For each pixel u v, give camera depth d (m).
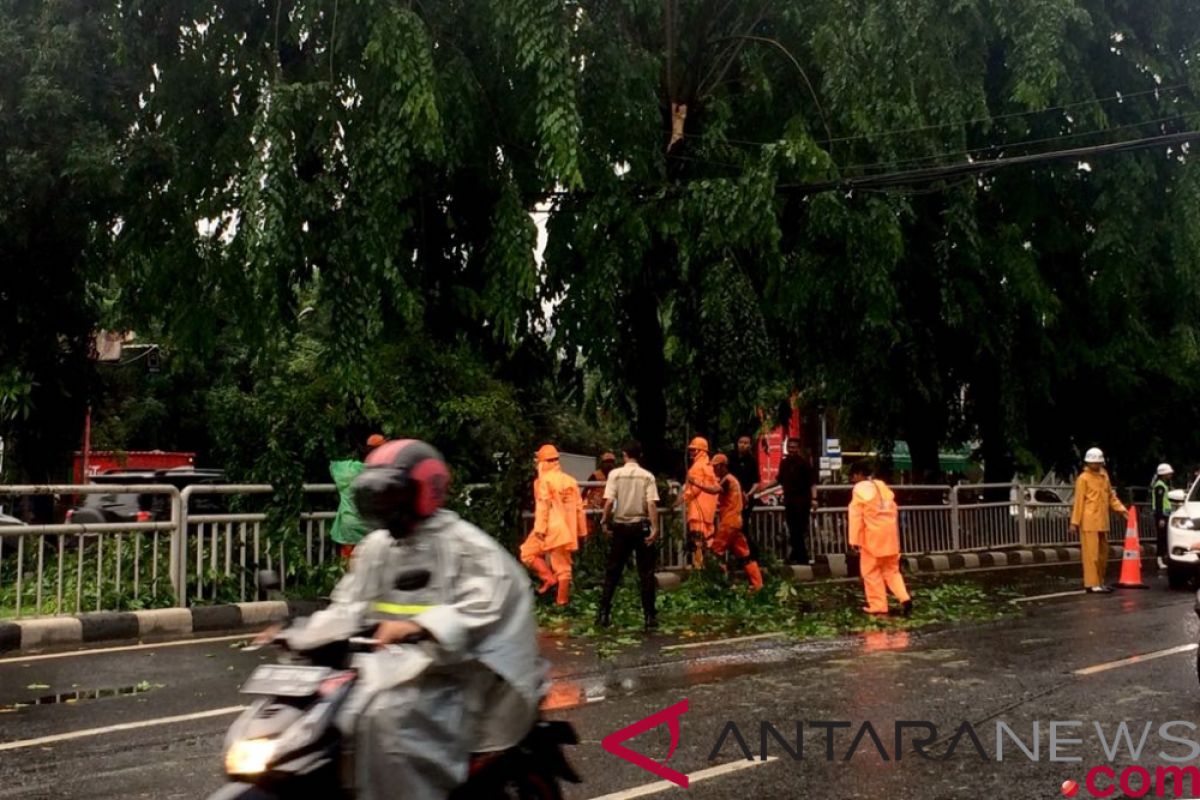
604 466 15.20
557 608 13.55
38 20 14.38
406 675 3.88
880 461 25.12
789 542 18.31
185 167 15.15
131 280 16.28
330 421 14.63
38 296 15.54
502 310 14.88
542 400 18.62
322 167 14.92
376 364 14.23
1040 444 26.02
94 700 8.72
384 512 4.10
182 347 16.14
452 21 15.33
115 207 14.91
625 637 11.87
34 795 6.16
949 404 24.11
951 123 17.94
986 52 18.94
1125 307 22.62
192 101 15.23
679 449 19.30
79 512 16.27
